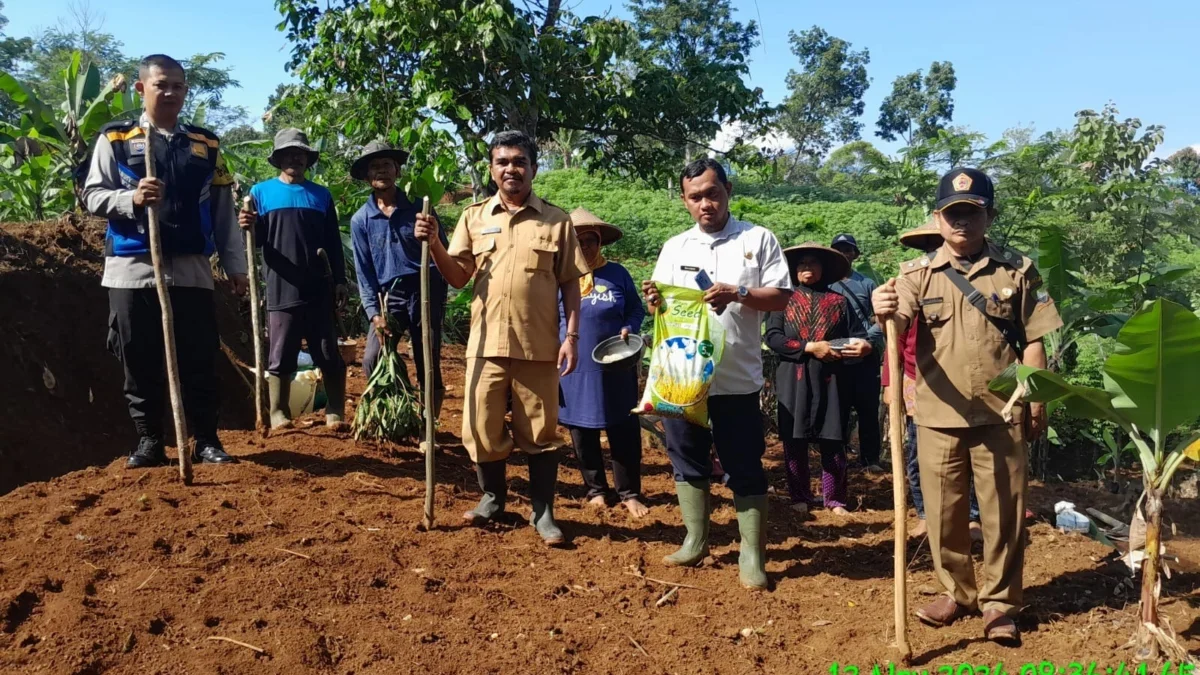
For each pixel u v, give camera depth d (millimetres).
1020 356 3750
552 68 9883
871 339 6375
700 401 4172
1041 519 6031
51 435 6016
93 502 4438
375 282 5961
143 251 4781
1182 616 3996
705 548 4527
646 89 10953
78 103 9227
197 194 4883
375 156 5777
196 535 4148
